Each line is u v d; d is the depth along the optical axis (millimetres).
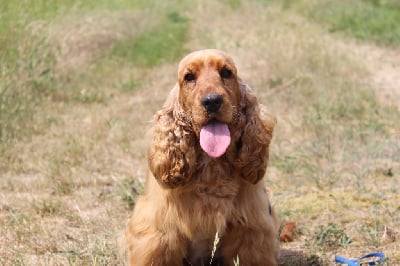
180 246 5457
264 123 5402
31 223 6973
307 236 6766
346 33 18453
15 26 11539
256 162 5375
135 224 5602
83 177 8484
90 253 6047
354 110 11352
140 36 17609
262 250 5508
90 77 14039
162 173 5328
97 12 17047
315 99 11969
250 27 19203
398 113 11445
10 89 10578
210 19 21125
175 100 5461
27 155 9172
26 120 10422
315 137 10094
